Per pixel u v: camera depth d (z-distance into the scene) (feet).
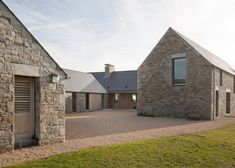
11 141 23.91
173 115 60.90
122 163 20.43
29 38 26.23
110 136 32.53
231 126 42.50
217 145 26.53
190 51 59.26
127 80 113.91
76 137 32.14
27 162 19.76
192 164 20.90
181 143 27.20
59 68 29.35
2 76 23.47
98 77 124.98
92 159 20.98
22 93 26.45
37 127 26.91
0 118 23.11
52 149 24.91
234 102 77.92
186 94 59.21
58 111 28.84
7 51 24.03
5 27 23.98
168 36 63.31
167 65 62.75
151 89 65.10
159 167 19.97
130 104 109.29
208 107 55.83
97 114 74.79
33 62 26.50
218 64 64.59
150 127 41.86
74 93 86.12
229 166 20.67
